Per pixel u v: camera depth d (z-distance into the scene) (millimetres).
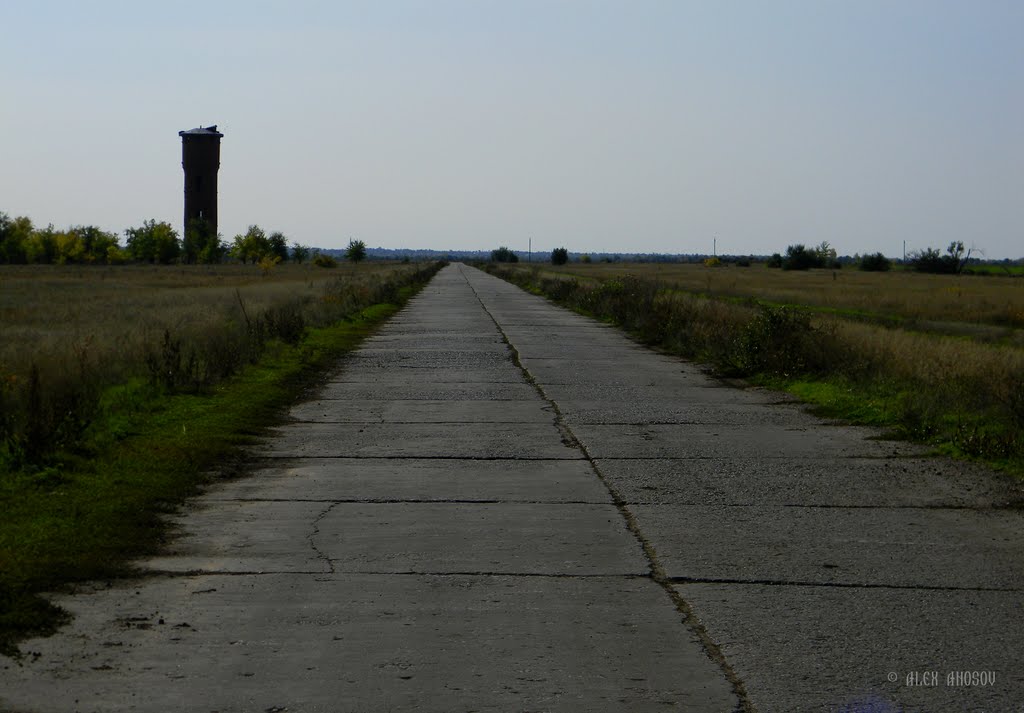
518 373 19359
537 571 6977
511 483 9867
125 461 10078
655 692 4965
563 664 5309
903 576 6941
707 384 17984
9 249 144625
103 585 6582
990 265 169250
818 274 114250
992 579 6883
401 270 101688
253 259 152750
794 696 4930
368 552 7422
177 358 15922
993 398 13445
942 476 10258
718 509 8852
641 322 29922
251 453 11312
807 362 18469
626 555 7391
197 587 6566
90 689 4953
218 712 4707
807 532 8094
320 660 5340
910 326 33938
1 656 5352
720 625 5926
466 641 5629
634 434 12742
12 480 9047
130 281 72188
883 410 14031
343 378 18391
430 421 13633
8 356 16656
